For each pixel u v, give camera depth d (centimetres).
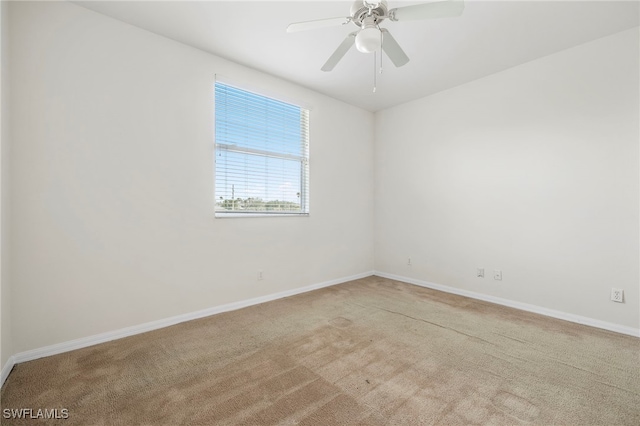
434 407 153
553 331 248
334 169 402
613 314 249
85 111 219
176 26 241
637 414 147
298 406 154
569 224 272
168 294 261
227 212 305
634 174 239
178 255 266
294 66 310
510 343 226
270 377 180
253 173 326
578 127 266
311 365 194
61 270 211
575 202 269
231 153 308
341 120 409
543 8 215
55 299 209
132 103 240
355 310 300
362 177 441
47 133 204
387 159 440
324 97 387
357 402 157
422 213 396
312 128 374
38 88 201
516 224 307
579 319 267
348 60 295
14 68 193
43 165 203
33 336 201
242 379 178
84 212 219
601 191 255
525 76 298
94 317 225
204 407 153
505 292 317
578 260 268
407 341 229
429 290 374
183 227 269
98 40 224
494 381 176
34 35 200
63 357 204
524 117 300
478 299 337
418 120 399
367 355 207
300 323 265
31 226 199
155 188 252
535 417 146
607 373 184
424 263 395
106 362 197
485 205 332
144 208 247
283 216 346
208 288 285
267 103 336
